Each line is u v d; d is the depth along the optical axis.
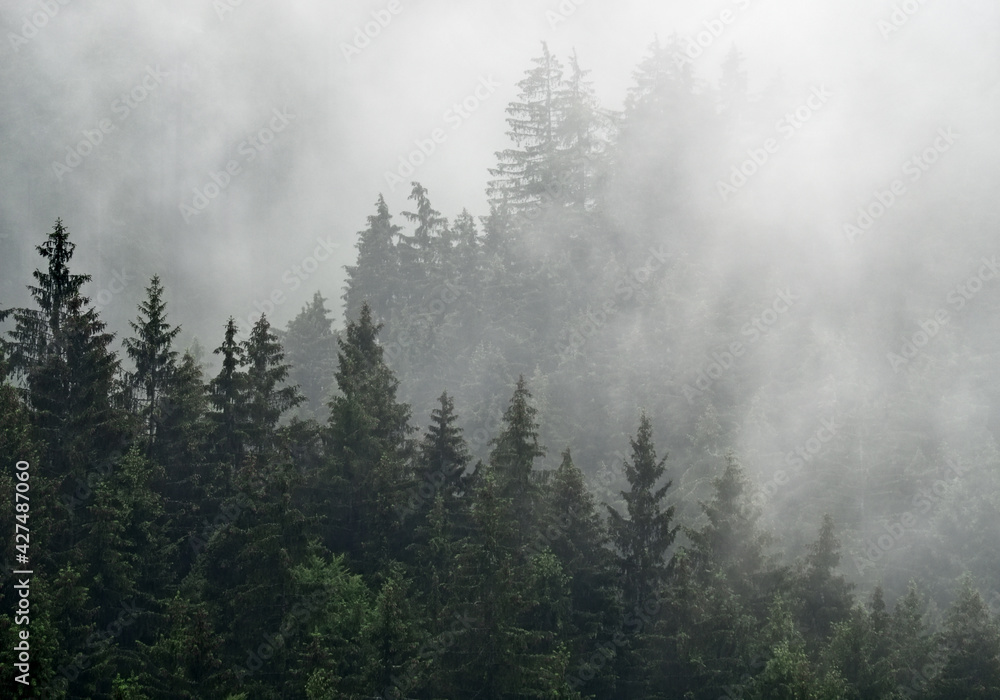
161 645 40.56
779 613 44.62
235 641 43.12
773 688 40.84
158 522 48.12
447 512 51.31
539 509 50.59
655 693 46.00
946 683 43.41
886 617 45.22
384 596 42.47
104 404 49.12
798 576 47.94
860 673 42.62
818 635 46.50
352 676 41.16
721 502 49.81
